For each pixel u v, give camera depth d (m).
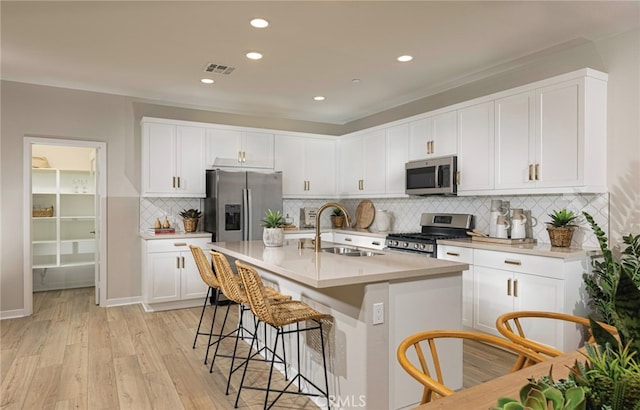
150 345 3.52
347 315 2.30
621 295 0.81
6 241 4.35
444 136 4.20
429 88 4.65
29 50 3.53
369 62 3.83
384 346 2.20
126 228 4.94
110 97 4.84
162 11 2.81
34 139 4.45
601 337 0.88
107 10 2.80
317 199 6.26
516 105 3.49
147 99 5.05
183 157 4.93
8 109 4.34
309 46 3.44
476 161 3.84
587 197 3.31
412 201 5.12
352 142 5.72
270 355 3.19
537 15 2.88
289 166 5.66
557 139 3.18
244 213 5.01
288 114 5.96
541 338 3.05
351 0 2.66
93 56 3.67
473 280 3.59
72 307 4.81
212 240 4.95
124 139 4.92
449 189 4.04
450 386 2.50
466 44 3.39
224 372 2.98
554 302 2.97
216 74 4.18
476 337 1.44
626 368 0.76
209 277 3.21
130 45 3.42
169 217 5.16
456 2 2.70
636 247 2.81
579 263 3.02
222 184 4.89
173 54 3.62
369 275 2.12
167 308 4.70
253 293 2.27
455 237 4.17
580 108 3.04
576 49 3.43
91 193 6.19
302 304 2.55
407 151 4.71
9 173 4.36
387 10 2.80
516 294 3.23
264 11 2.82
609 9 2.79
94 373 2.95
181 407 2.48
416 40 3.31
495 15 2.88
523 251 3.17
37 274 5.84
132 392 2.67
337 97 5.05
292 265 2.43
